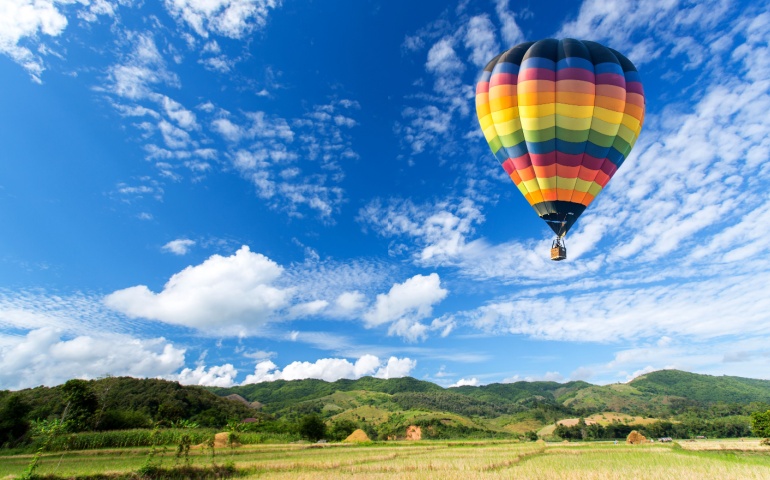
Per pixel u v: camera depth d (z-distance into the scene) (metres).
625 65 28.80
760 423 60.12
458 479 23.58
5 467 30.55
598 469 27.78
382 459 35.38
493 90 29.44
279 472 27.81
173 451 39.81
